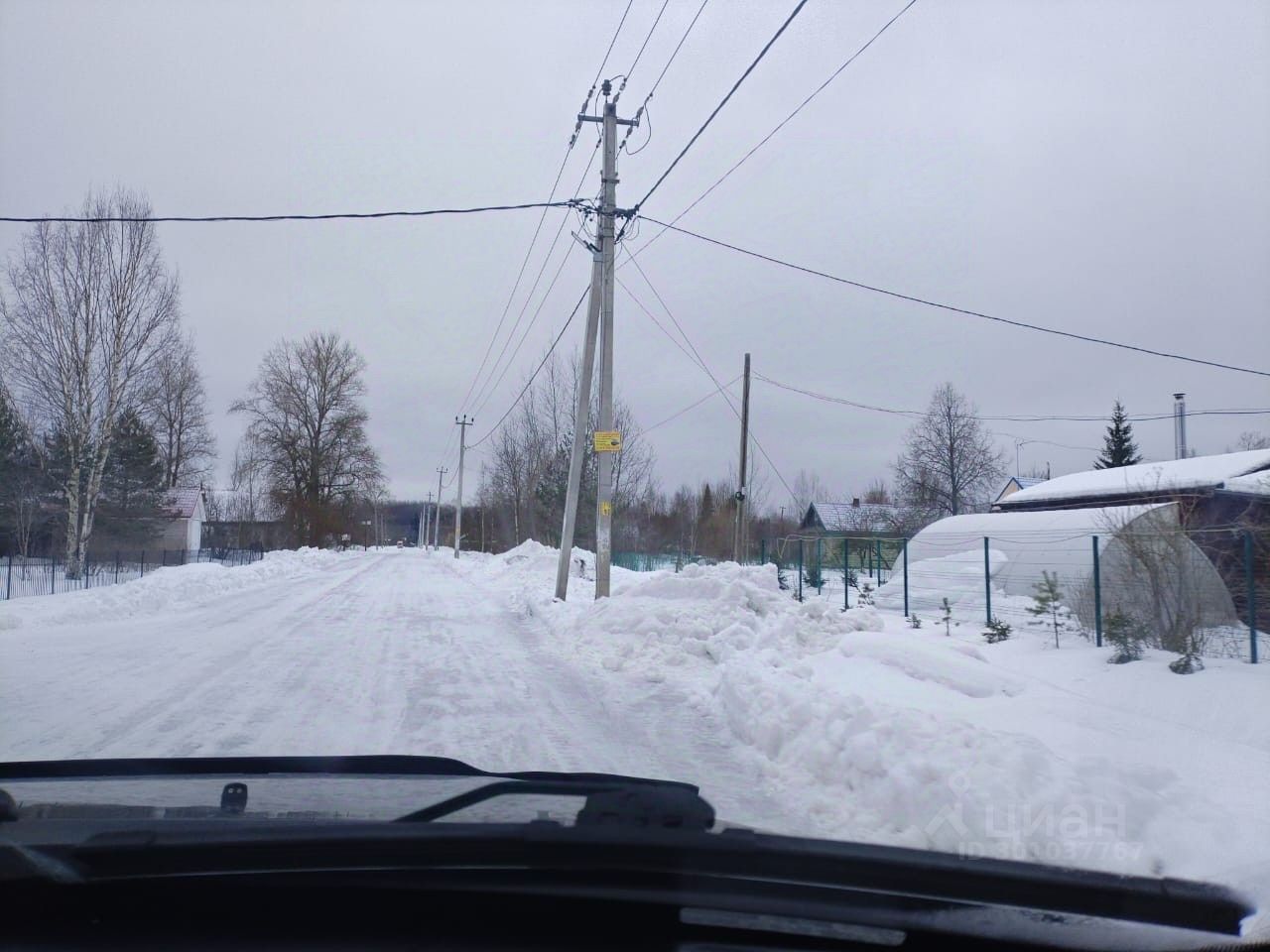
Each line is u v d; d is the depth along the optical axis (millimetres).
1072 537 20000
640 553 40688
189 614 20234
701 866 3848
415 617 19875
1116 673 10555
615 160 19406
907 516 48531
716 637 13391
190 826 3982
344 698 10078
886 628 15477
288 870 3506
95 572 34469
